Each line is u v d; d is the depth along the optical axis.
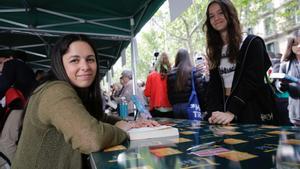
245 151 0.64
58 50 1.08
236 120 1.38
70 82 1.09
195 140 0.86
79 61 1.08
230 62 1.50
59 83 0.93
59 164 0.91
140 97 4.01
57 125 0.83
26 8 3.20
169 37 14.88
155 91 3.10
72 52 1.07
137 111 2.57
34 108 0.92
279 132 0.92
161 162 0.58
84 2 3.13
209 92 1.68
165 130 0.99
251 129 1.05
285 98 2.05
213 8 1.56
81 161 0.94
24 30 3.62
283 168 0.47
